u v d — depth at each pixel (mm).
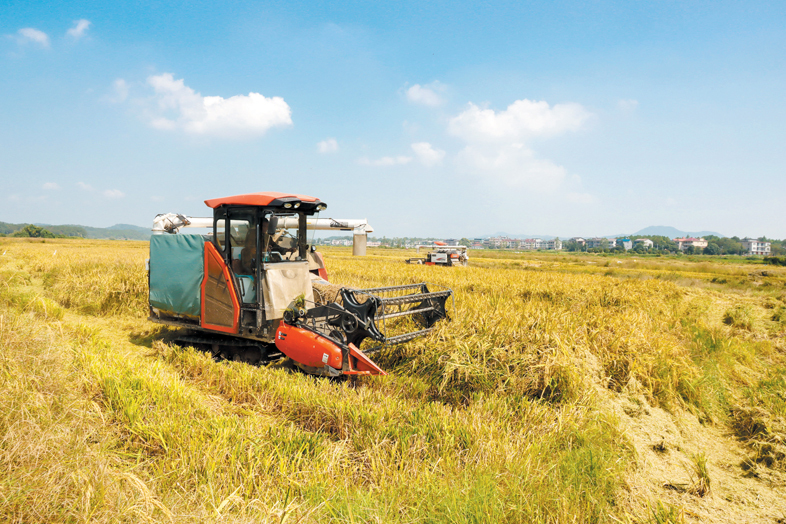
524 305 9188
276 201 6191
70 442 3309
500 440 4109
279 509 2865
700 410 5715
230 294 6703
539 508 3152
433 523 2951
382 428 4266
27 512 2500
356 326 5789
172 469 3355
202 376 6164
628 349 6461
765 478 4172
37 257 23062
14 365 4312
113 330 9625
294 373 6117
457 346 6156
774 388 6168
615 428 4746
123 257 23578
